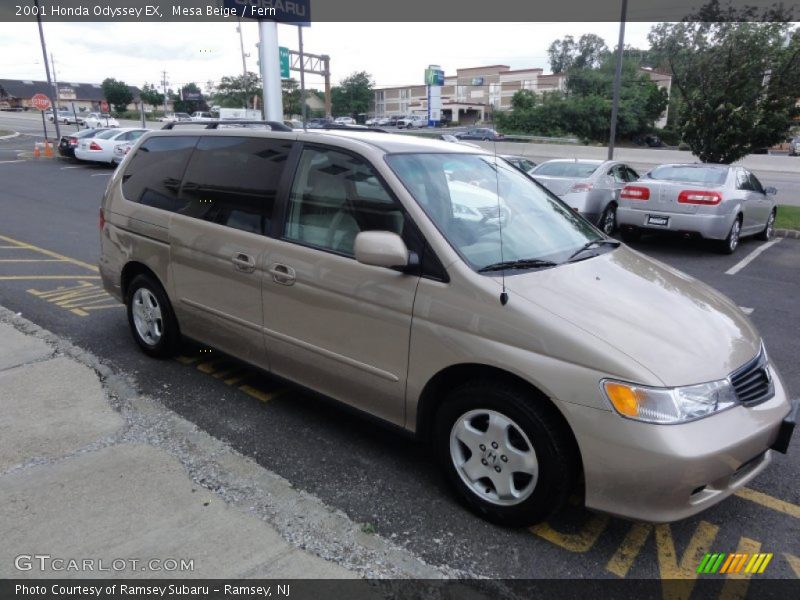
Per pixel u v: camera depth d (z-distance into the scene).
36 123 56.75
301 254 3.46
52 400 3.93
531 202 3.80
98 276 7.35
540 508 2.73
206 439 3.52
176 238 4.22
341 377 3.37
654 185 9.86
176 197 4.33
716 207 9.39
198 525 2.75
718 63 14.41
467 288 2.86
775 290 7.65
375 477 3.30
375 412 3.30
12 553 2.54
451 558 2.70
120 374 4.47
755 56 13.98
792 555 2.82
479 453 2.90
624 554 2.79
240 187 3.91
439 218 3.12
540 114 38.97
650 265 3.57
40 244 9.32
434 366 2.94
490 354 2.74
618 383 2.49
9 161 23.70
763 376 2.88
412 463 3.45
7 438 3.44
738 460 2.58
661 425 2.45
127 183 4.82
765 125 13.94
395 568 2.59
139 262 4.59
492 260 3.04
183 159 4.38
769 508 3.17
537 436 2.67
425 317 2.95
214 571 2.48
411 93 87.94
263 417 3.94
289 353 3.62
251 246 3.72
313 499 3.02
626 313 2.81
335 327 3.32
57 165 22.98
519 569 2.66
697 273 8.55
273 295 3.61
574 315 2.71
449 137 4.64
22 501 2.87
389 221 3.16
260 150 3.88
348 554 2.65
